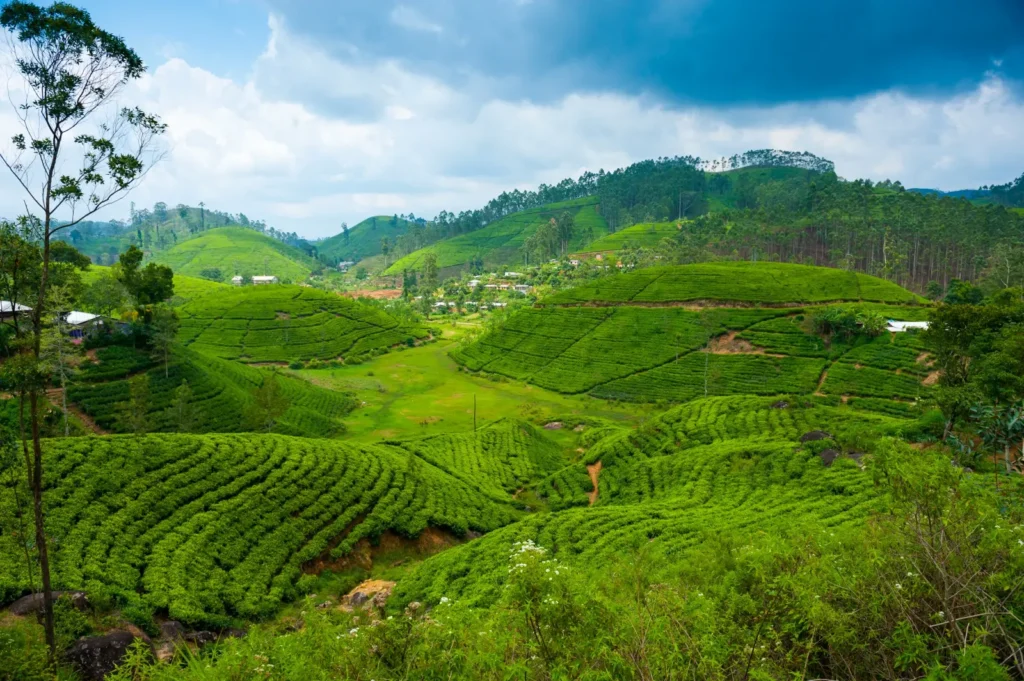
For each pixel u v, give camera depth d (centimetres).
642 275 14838
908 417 8094
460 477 6162
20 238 2145
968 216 19450
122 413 6581
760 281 13325
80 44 1895
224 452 4750
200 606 3133
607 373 11431
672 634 1004
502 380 12425
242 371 9894
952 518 1023
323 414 9262
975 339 6531
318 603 3625
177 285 18638
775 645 958
